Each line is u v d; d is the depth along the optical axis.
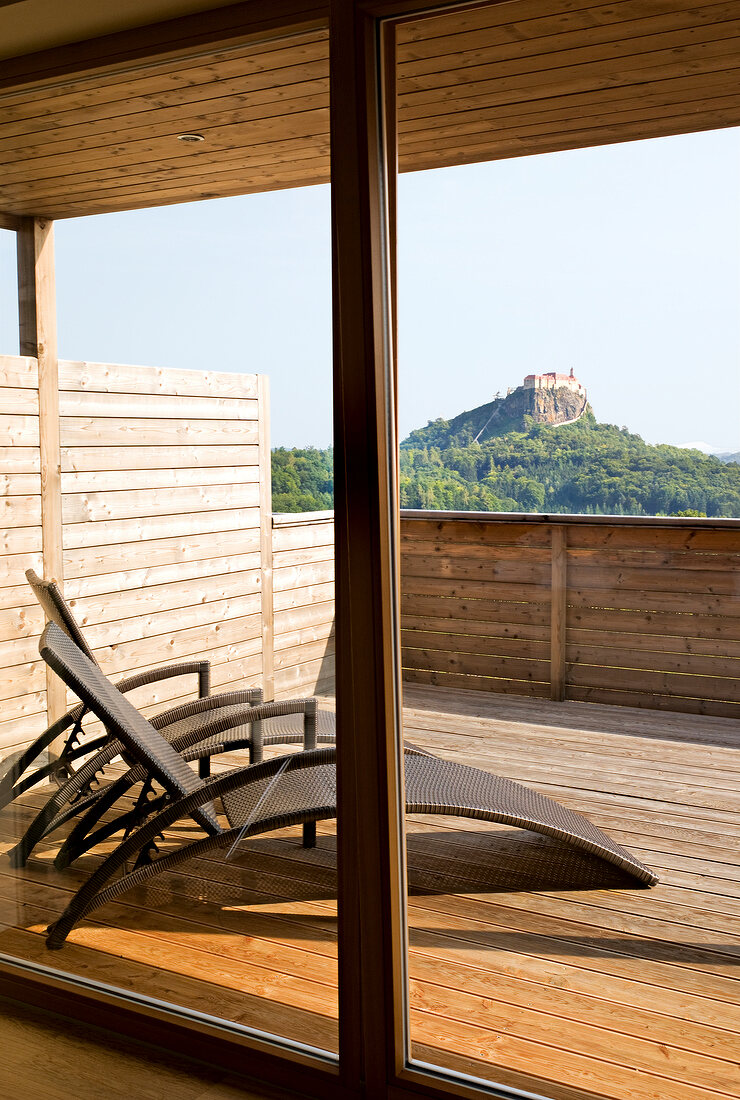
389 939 2.21
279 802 2.44
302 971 2.41
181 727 2.57
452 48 2.09
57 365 2.69
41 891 2.77
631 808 2.22
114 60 2.36
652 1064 2.19
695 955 2.18
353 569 2.13
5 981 2.74
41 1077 2.35
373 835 2.18
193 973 2.54
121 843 2.66
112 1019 2.56
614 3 1.96
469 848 2.35
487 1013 2.31
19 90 2.59
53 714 2.79
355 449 2.10
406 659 2.43
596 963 2.26
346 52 2.00
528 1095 2.20
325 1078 2.30
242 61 2.28
